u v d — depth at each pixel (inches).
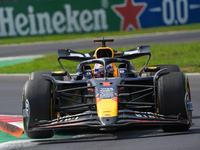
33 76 1143.6
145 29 4603.8
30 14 4362.7
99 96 847.1
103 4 4495.6
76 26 4439.0
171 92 869.8
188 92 888.9
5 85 1883.6
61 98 1011.3
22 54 3435.0
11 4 4323.3
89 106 893.8
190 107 875.4
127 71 1069.8
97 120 805.2
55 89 896.9
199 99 1357.0
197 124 974.4
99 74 1039.6
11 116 1224.2
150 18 4643.2
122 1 4534.9
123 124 779.4
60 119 849.5
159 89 884.6
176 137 817.5
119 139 826.8
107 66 1048.8
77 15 4431.6
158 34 4286.4
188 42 3572.8
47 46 3816.4
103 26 4507.9
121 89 969.5
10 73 2313.0
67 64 2546.8
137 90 1015.6
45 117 869.8
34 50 3629.4
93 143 805.2
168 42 3676.2
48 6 4384.8
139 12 4601.4
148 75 1237.7
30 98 873.5
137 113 837.8
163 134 857.5
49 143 840.3
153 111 995.3
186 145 745.0
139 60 2293.3
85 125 786.2
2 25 4320.9
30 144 844.0
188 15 4753.9
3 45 4084.6
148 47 1189.7
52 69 2401.6
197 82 1710.1
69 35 4394.7
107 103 822.5
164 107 870.4
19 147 823.7
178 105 862.5
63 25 4424.2
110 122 775.7
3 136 978.1
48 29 4397.1
